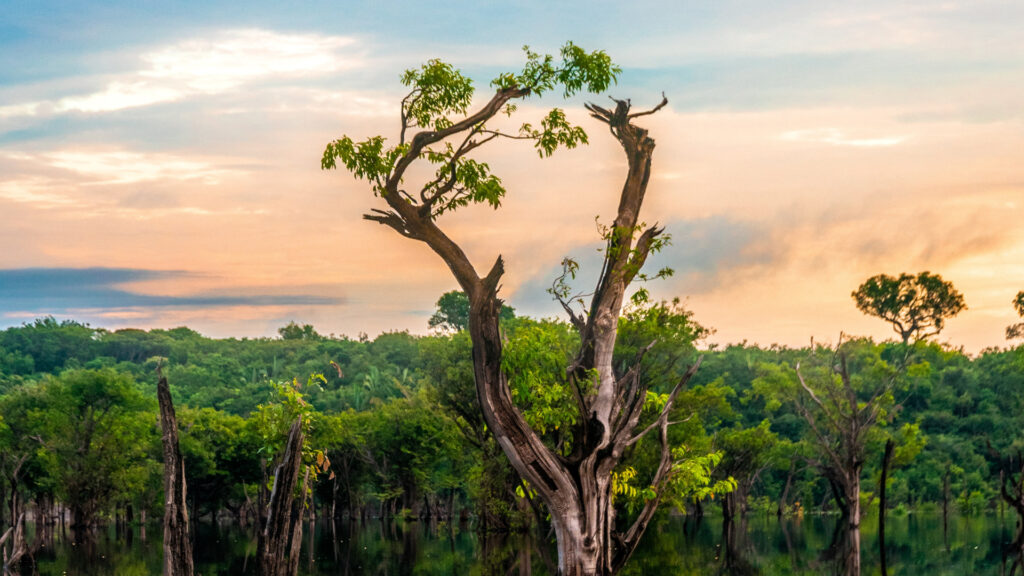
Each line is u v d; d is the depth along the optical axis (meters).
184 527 18.30
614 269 25.42
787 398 81.81
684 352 69.19
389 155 22.19
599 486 24.38
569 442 27.00
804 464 105.88
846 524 72.00
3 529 88.50
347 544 66.94
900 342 128.88
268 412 28.62
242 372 178.50
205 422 104.00
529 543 65.12
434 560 53.66
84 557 57.72
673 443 67.88
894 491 106.00
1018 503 54.03
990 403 126.50
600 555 24.38
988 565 49.28
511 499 72.81
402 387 114.00
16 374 186.25
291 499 19.58
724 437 90.00
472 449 88.62
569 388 25.30
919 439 86.75
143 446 91.81
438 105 22.78
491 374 23.36
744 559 52.75
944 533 73.56
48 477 89.06
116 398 87.75
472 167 22.41
